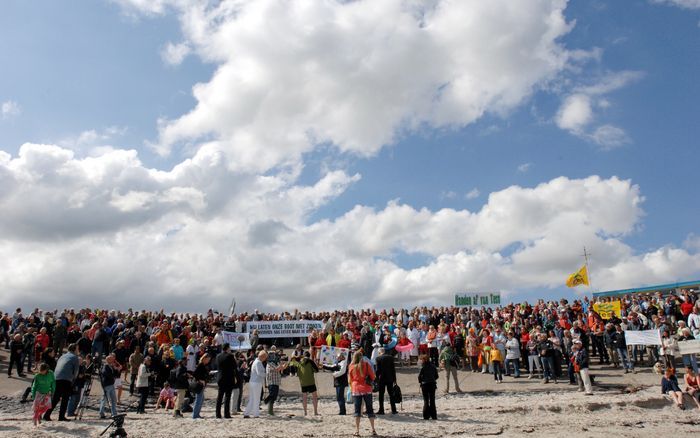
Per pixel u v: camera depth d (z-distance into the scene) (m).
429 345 26.38
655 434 15.73
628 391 21.20
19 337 24.36
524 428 16.14
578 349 21.48
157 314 30.02
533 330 25.11
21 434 14.42
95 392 22.38
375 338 26.81
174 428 15.30
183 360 18.16
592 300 32.09
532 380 24.11
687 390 19.59
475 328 27.69
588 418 17.66
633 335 24.42
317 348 26.28
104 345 26.00
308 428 15.53
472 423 16.64
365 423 16.39
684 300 27.25
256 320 32.53
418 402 21.12
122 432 13.81
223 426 15.61
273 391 17.98
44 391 15.98
